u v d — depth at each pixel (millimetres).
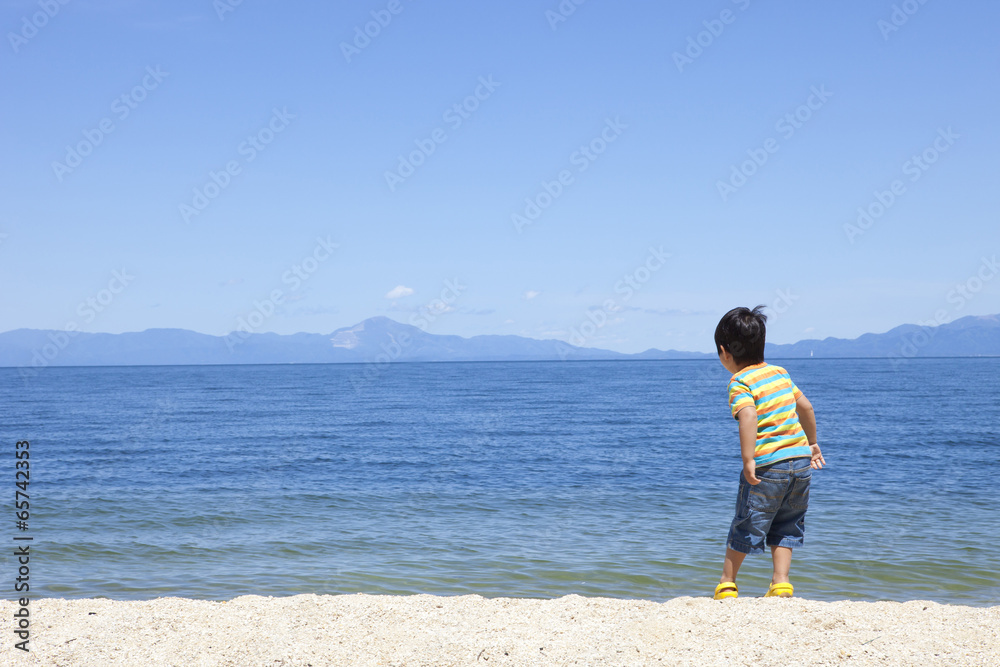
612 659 3357
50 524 10102
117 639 3799
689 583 6727
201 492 13266
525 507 11281
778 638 3582
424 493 12914
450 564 7531
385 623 4047
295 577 7062
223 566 7559
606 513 10656
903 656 3326
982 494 11914
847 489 12555
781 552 4625
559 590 6574
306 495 12766
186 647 3643
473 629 3895
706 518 10195
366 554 8047
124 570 7406
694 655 3377
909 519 9656
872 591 6316
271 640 3729
